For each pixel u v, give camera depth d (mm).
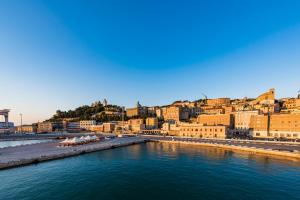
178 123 178875
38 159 59688
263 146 84375
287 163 56188
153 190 36375
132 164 57781
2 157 60812
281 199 31578
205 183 39500
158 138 142375
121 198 33062
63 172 48531
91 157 69938
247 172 46719
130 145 110000
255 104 184875
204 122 175625
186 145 106000
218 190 35688
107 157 70000
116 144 101875
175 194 34469
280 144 91625
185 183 39812
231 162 58250
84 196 33719
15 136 163500
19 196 33344
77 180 42125
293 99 172000
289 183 38656
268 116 126750
